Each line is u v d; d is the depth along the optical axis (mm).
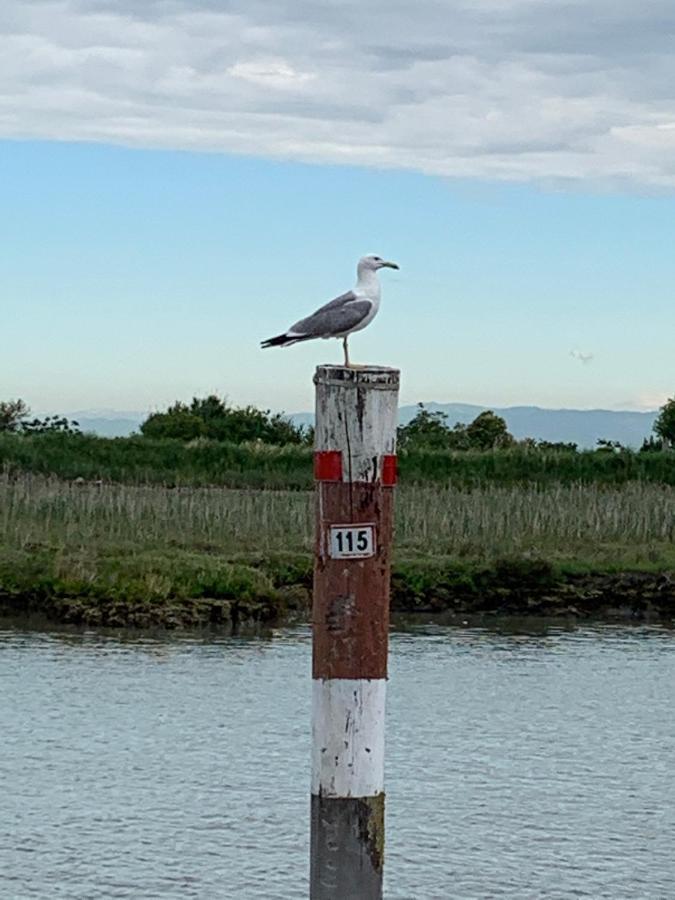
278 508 48094
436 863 19703
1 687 28984
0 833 20375
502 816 21641
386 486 8812
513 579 41594
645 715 28141
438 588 41250
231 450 64125
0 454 59969
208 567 39000
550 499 50625
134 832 20547
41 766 23547
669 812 22000
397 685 30562
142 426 77750
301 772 23609
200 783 22875
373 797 8828
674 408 83375
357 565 8773
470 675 31797
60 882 18719
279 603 38531
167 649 33594
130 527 44188
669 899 18672
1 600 37156
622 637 37406
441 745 25547
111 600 37000
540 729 26812
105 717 26812
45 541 41312
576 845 20531
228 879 18938
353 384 8719
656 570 42438
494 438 76875
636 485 57000
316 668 8867
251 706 28031
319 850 8844
